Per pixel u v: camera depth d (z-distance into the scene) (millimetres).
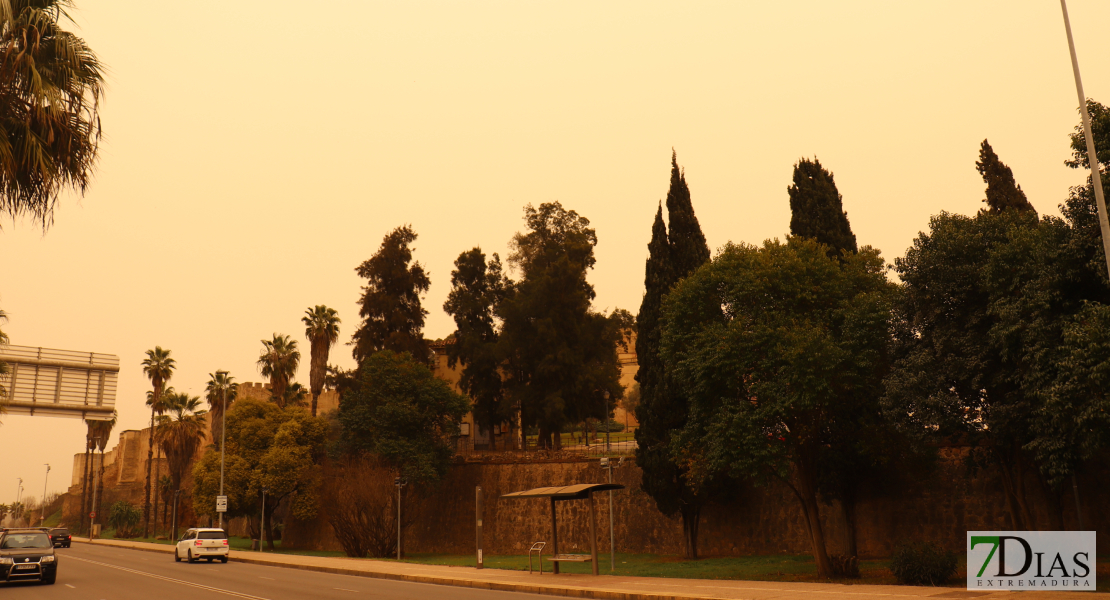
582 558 24078
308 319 58750
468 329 51781
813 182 34156
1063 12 16328
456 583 23000
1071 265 17391
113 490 101438
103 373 27547
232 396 69000
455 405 44906
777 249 24094
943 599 14742
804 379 21297
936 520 28688
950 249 20562
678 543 35469
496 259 54594
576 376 47156
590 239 52656
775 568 25875
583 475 40469
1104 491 25406
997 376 19438
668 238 35344
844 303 23016
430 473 41875
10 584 22500
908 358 20953
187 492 71875
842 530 30453
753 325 23344
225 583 22906
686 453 27609
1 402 25016
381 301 54281
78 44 15961
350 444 44188
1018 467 22219
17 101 15250
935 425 20484
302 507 47031
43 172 14750
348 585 22406
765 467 22734
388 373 44469
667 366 27406
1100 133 16953
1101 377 15047
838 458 27375
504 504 42531
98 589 20781
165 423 67375
